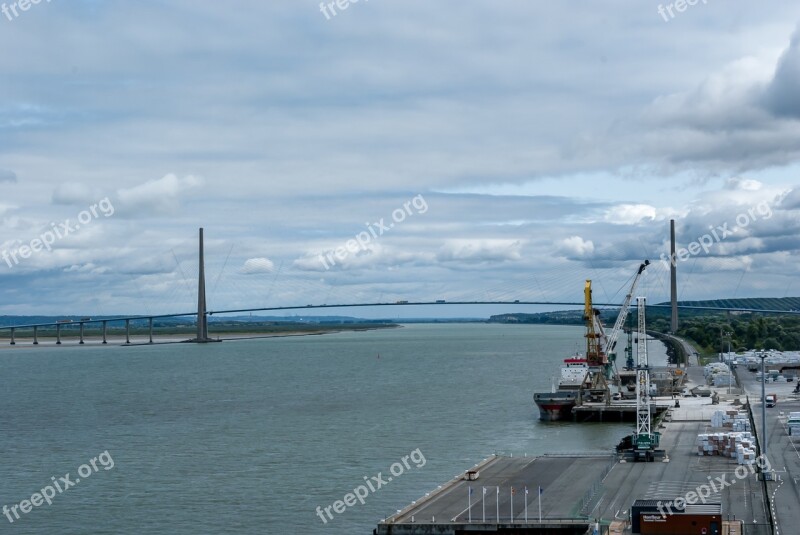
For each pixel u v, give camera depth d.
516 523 110.31
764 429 149.00
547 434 192.75
